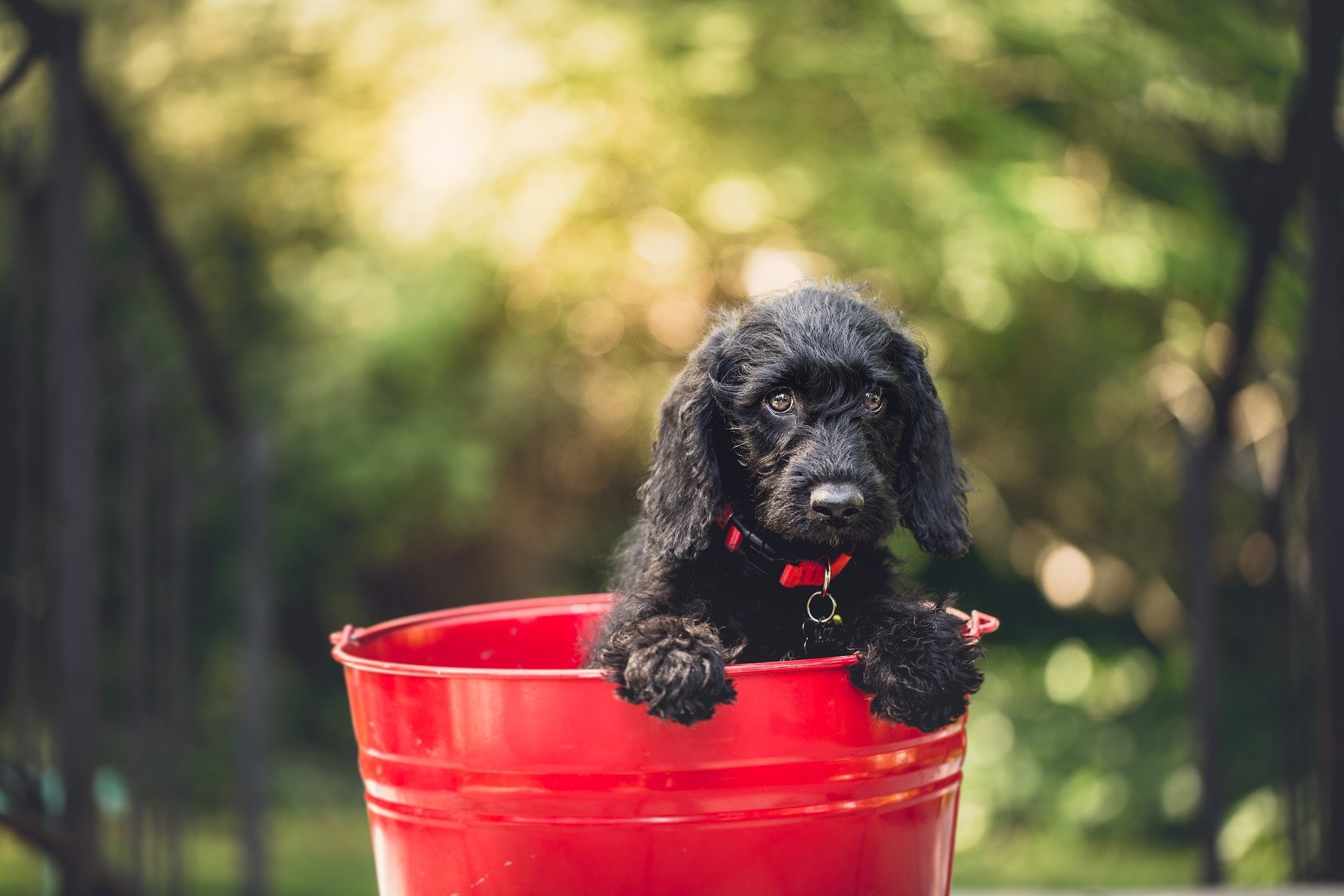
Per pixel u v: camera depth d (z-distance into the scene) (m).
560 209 3.12
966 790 3.46
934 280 3.04
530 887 1.10
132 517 1.90
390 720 1.13
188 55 3.44
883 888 1.13
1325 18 1.65
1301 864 1.93
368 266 3.44
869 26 2.90
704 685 1.07
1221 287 2.88
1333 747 1.67
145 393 1.94
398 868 1.15
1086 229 2.88
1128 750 3.43
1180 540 3.96
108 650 3.43
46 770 1.81
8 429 2.70
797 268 3.41
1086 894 1.66
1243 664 3.02
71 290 1.64
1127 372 3.70
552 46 2.96
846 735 1.10
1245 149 3.15
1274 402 3.28
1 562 3.01
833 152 3.03
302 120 3.43
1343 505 1.67
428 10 3.11
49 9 1.64
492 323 3.60
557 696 1.08
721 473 1.24
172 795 2.08
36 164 1.81
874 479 1.19
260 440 2.34
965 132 3.01
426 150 3.05
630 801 1.09
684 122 3.05
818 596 1.19
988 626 1.15
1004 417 3.88
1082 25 2.87
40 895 2.55
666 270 3.52
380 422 3.54
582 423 4.02
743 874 1.10
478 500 3.60
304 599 3.88
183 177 3.58
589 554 4.29
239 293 3.68
